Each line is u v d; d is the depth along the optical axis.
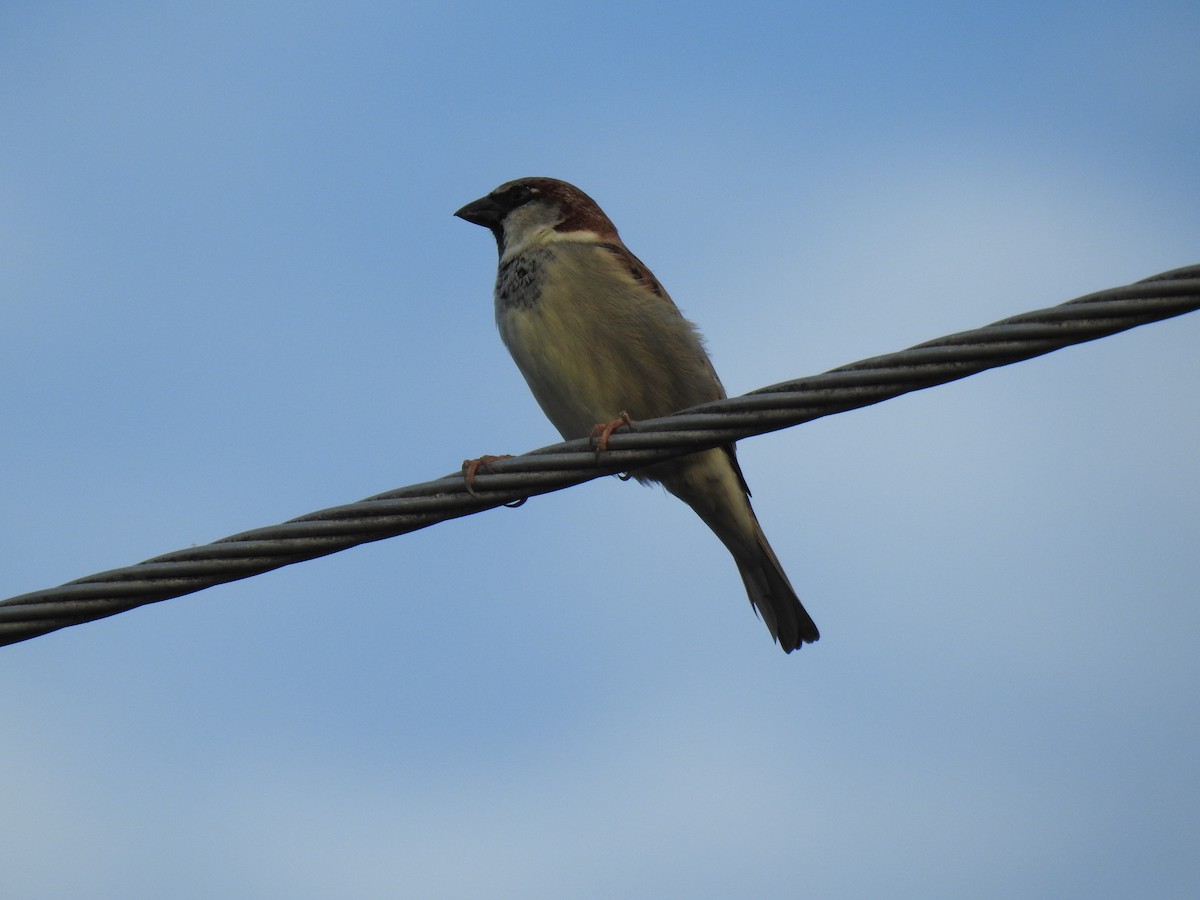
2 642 7.81
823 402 7.91
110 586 7.79
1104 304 7.43
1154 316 7.40
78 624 7.86
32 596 7.76
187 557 7.87
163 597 7.88
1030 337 7.55
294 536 7.97
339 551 8.12
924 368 7.73
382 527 8.12
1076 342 7.53
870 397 7.86
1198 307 7.36
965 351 7.65
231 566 7.89
